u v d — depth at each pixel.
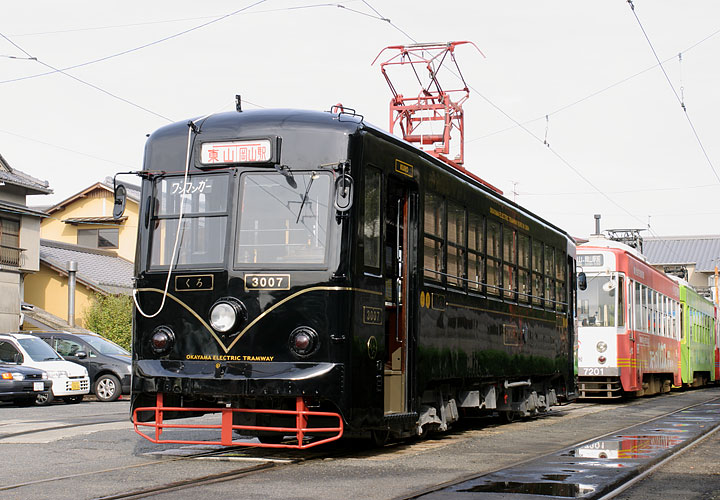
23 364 22.22
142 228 10.44
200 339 9.94
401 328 11.27
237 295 9.87
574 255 20.34
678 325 31.83
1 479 8.80
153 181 10.47
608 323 23.69
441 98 23.39
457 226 12.97
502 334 14.83
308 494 7.87
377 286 10.30
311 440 12.30
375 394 10.15
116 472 9.15
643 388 26.52
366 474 9.17
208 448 11.41
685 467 10.02
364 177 10.12
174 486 8.25
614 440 12.94
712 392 32.19
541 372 17.11
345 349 9.66
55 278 39.88
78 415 17.34
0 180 33.66
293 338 9.66
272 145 9.99
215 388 9.70
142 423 10.27
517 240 15.87
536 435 13.91
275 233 9.91
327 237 9.79
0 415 17.31
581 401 24.98
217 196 10.16
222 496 7.71
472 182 13.66
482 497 7.78
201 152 10.26
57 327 34.91
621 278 23.81
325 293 9.69
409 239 11.42
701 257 75.94
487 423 16.42
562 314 18.94
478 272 13.80
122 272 43.47
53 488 8.15
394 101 23.55
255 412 9.83
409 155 11.34
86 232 46.50
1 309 34.47
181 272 10.12
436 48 22.64
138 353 10.24
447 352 12.41
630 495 8.14
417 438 12.96
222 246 10.02
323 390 9.49
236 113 10.39
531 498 7.74
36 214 35.91
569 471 9.44
